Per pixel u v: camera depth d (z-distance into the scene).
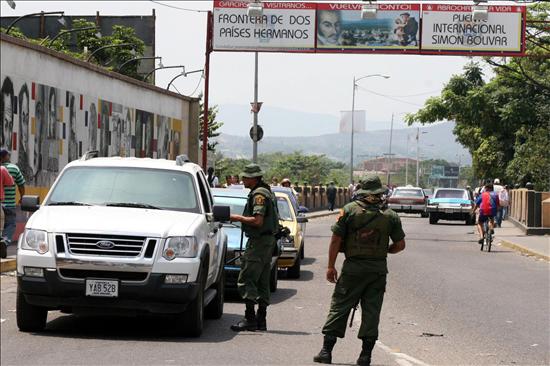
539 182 56.00
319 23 36.84
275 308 15.82
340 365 10.46
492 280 21.45
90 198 12.84
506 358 11.31
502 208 47.19
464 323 14.34
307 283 20.20
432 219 53.69
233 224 17.77
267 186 13.30
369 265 10.29
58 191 12.97
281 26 36.88
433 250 31.44
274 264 17.83
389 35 36.84
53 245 11.52
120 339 11.84
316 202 71.69
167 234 11.70
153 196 12.92
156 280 11.49
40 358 10.27
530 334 13.34
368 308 10.33
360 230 10.31
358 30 36.81
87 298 11.47
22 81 25.62
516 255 30.05
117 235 11.56
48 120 27.69
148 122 38.41
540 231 39.88
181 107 43.50
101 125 32.62
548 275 23.06
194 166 13.88
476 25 36.66
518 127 65.12
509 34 36.66
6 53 24.47
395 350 11.71
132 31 69.81
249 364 10.30
